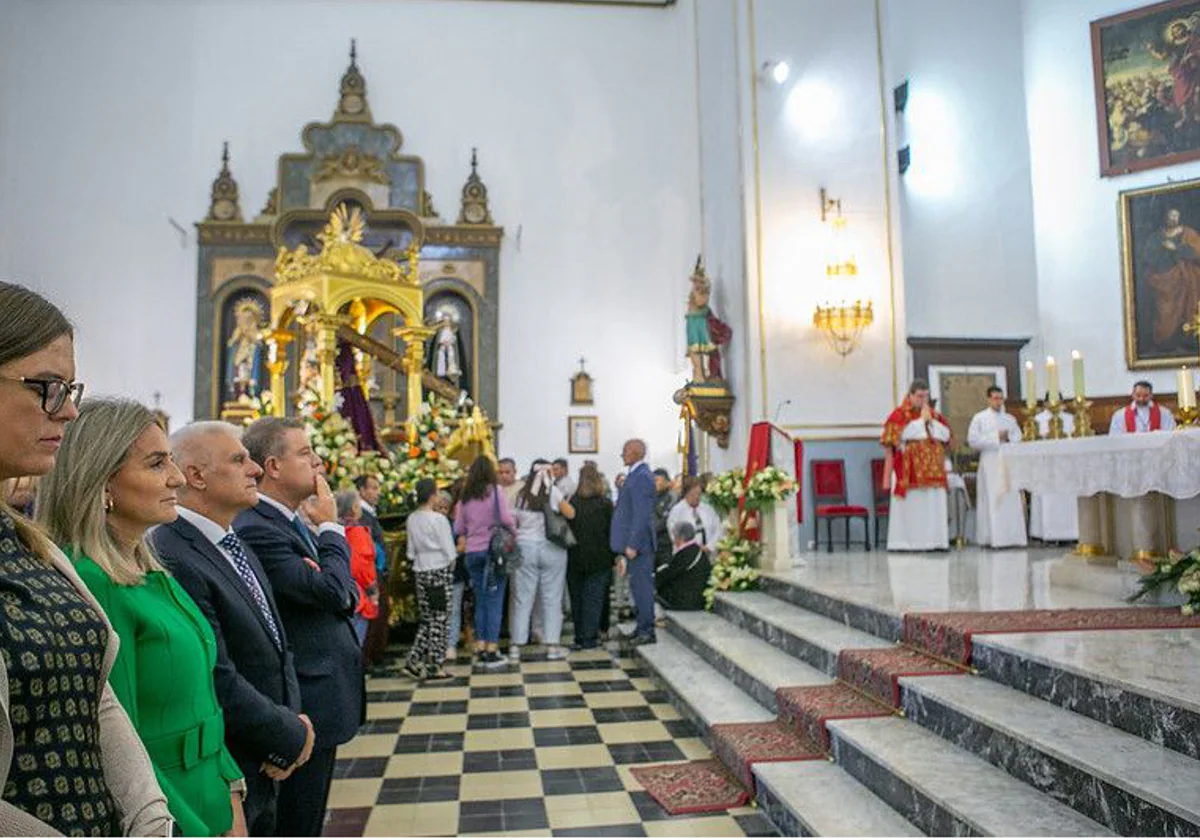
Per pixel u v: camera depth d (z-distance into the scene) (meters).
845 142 11.02
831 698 4.64
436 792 4.51
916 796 3.32
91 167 14.08
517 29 15.30
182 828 1.78
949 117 12.77
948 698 3.83
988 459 10.03
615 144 15.25
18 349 1.31
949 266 12.56
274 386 9.39
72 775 1.29
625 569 8.62
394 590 8.58
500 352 14.63
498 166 15.02
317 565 3.01
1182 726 2.98
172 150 14.32
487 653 7.69
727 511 8.84
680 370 14.67
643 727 5.64
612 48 15.42
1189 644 4.00
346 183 14.49
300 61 14.80
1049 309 12.64
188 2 14.62
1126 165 12.01
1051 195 12.66
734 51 11.26
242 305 13.99
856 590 6.29
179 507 2.45
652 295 15.01
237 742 2.33
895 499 9.66
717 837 3.86
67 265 13.84
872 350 10.80
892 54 12.70
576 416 14.65
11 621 1.24
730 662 5.95
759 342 10.62
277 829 2.91
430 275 14.54
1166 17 11.79
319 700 2.92
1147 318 11.77
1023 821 2.87
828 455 10.59
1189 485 4.92
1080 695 3.51
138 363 13.86
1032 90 12.91
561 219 15.03
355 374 9.48
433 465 8.99
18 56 14.05
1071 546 10.25
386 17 15.08
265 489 3.01
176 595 2.05
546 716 5.97
